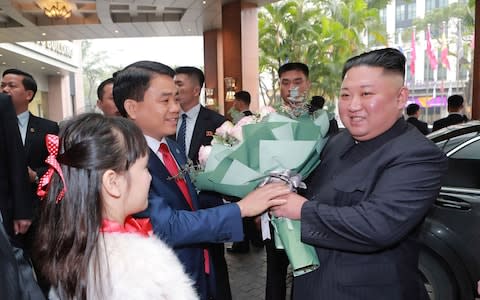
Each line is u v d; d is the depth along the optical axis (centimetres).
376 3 2028
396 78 118
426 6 2752
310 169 140
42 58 2205
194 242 127
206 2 1187
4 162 220
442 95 2536
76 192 82
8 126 223
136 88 140
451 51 2419
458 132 268
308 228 121
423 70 2612
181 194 147
